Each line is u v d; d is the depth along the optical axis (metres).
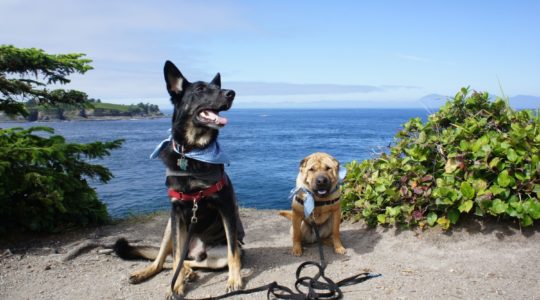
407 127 2.16
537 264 1.42
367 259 1.64
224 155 1.46
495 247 1.57
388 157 2.16
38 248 1.94
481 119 1.93
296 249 1.76
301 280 1.38
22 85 2.08
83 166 2.24
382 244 1.78
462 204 1.66
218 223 1.52
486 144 1.76
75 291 1.43
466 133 1.89
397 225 1.88
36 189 1.99
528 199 1.62
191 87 1.49
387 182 1.95
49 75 2.13
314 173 1.65
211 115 1.41
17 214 2.03
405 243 1.74
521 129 1.75
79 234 2.18
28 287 1.48
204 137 1.44
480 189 1.68
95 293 1.41
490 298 1.23
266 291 1.37
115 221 2.47
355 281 1.40
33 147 1.91
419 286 1.34
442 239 1.69
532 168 1.65
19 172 1.95
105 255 1.80
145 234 2.20
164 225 2.37
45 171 2.02
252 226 2.32
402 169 1.98
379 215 1.90
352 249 1.77
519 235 1.60
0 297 1.40
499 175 1.65
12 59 1.93
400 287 1.34
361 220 2.10
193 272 1.51
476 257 1.53
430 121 2.06
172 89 1.55
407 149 2.01
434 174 1.90
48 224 2.13
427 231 1.76
